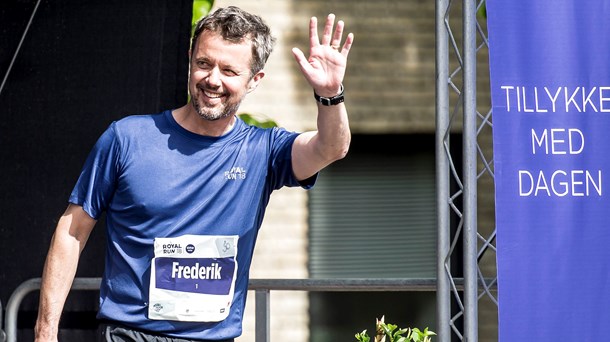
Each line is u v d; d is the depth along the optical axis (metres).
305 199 16.39
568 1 8.63
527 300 8.45
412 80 16.41
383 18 16.33
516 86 8.54
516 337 8.43
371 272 16.56
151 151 7.40
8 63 10.12
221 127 7.46
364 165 16.59
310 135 7.59
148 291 7.39
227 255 7.46
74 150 10.02
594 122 8.62
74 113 10.04
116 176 7.44
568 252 8.51
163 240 7.37
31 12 10.14
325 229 16.47
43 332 7.52
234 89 7.18
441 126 8.63
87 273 9.98
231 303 7.54
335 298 16.30
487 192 16.03
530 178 8.51
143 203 7.35
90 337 9.95
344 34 16.25
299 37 16.17
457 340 14.80
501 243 8.44
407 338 9.27
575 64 8.62
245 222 7.52
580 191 8.57
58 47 10.09
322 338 16.27
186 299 7.39
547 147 8.55
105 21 10.04
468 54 8.45
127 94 10.00
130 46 10.02
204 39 7.18
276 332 16.19
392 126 16.39
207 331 7.48
